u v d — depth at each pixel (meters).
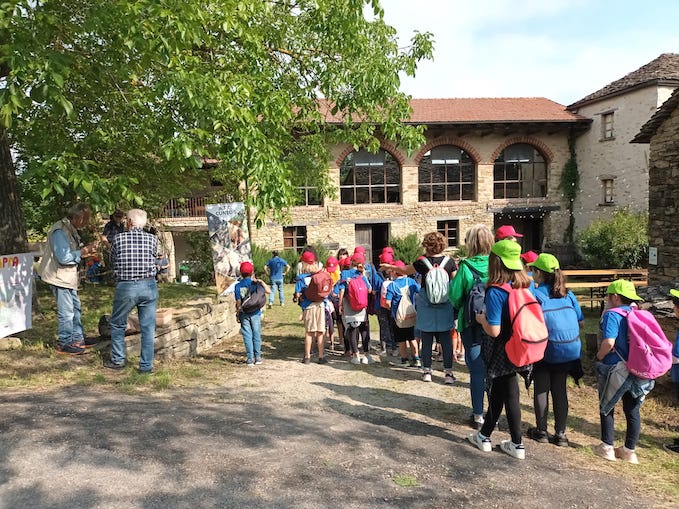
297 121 10.41
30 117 5.83
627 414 4.16
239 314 6.93
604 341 4.07
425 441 4.14
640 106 20.94
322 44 9.24
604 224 18.88
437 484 3.32
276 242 22.91
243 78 6.87
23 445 3.33
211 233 9.35
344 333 8.00
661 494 3.51
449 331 5.88
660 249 11.45
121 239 5.29
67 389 4.68
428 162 24.91
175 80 5.20
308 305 7.05
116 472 3.07
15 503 2.67
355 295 6.89
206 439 3.70
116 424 3.83
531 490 3.36
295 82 9.63
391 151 23.89
